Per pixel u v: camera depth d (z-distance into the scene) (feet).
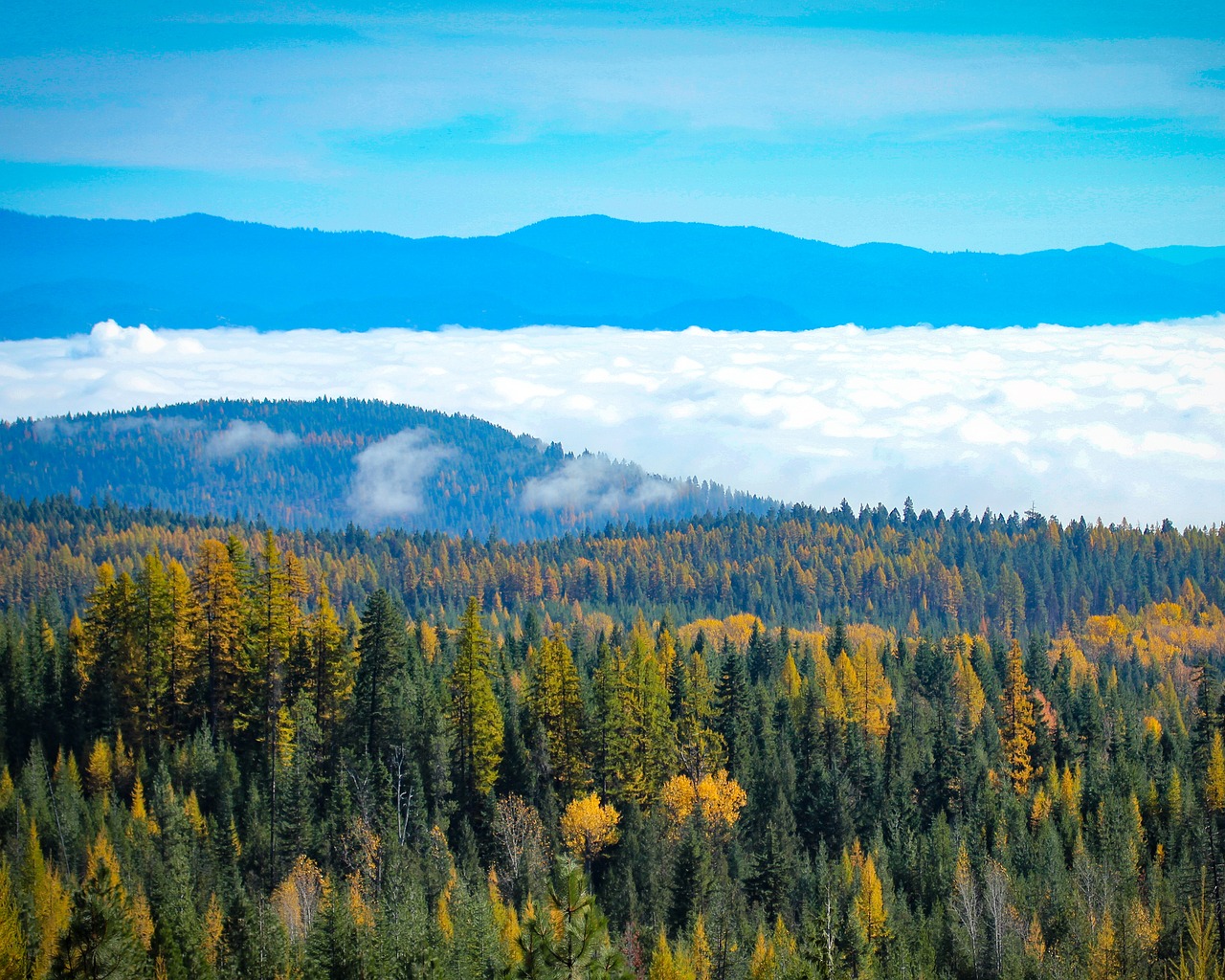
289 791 248.93
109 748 269.64
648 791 291.99
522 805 264.52
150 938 185.98
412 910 195.21
